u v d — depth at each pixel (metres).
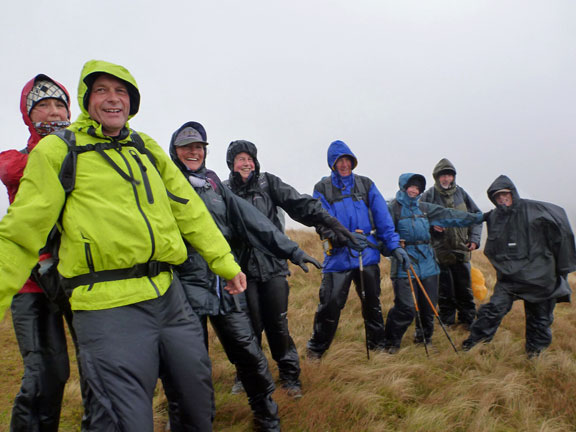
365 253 4.14
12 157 2.08
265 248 2.81
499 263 4.32
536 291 4.07
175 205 1.93
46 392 2.15
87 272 1.62
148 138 1.98
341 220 4.19
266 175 3.45
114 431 1.56
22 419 2.11
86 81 1.72
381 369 3.70
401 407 3.16
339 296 4.05
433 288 4.65
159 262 1.74
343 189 4.29
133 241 1.62
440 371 3.84
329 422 2.89
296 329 5.18
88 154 1.64
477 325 4.39
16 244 1.47
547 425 2.82
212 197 2.74
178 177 1.99
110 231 1.58
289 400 3.15
